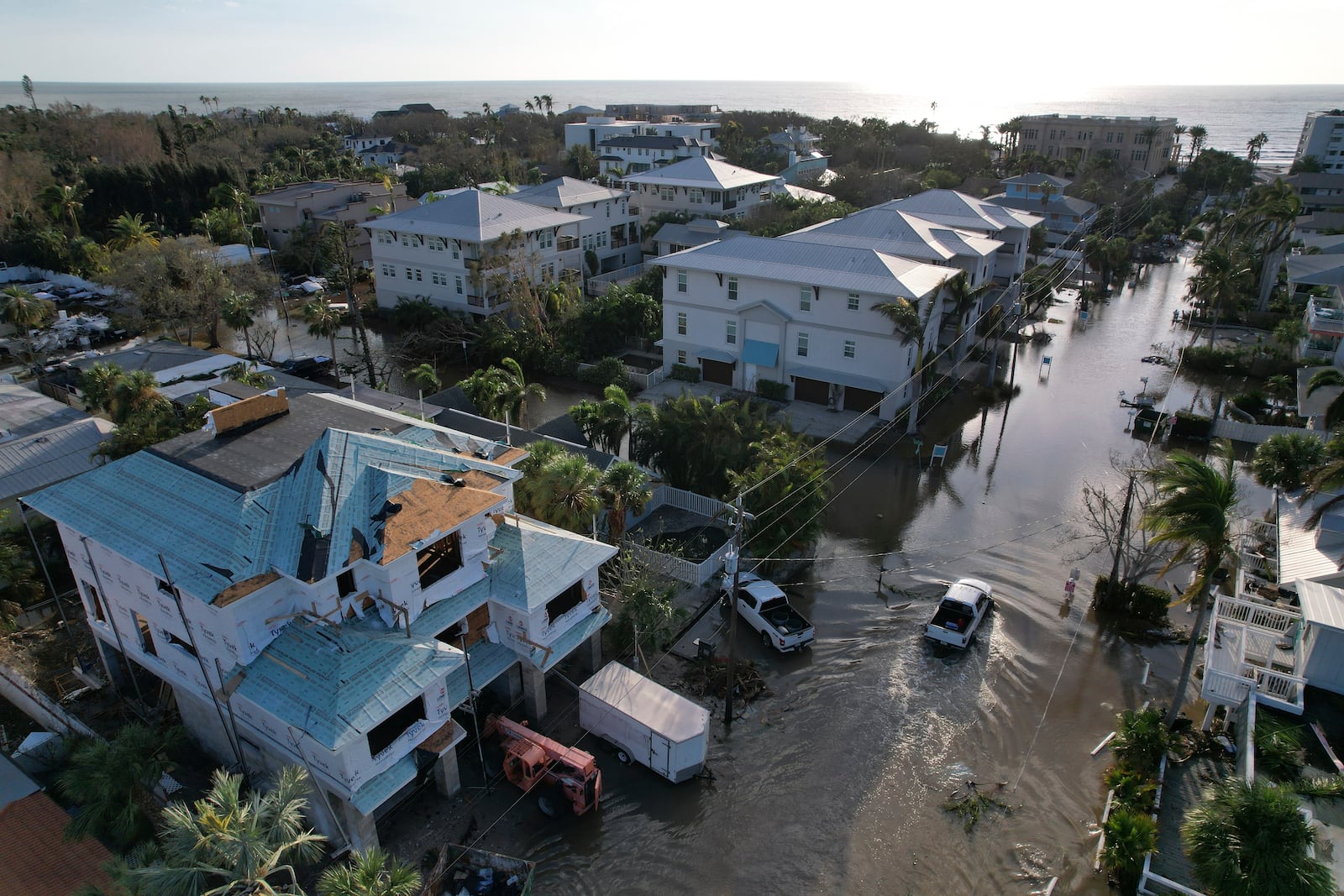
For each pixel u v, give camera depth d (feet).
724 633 100.48
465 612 75.36
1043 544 121.70
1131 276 296.51
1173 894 63.46
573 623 83.66
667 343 192.03
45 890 62.39
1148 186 401.29
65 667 93.09
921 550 120.67
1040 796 77.41
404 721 68.90
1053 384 191.01
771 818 74.95
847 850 71.77
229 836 47.06
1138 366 203.21
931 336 174.09
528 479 100.94
